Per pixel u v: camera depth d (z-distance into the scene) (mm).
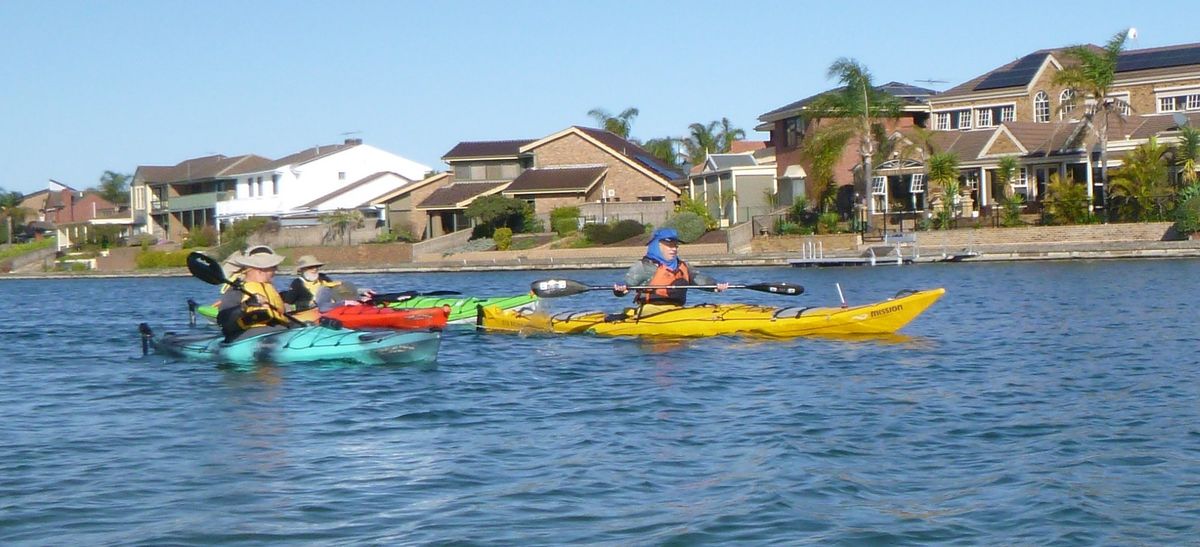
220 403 14484
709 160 69188
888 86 69500
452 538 8719
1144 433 11812
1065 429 12086
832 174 60625
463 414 13500
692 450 11406
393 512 9406
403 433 12469
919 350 18469
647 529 8867
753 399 14180
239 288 18469
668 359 17781
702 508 9383
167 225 94938
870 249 48031
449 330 22969
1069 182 51531
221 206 87062
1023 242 50344
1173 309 24391
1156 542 8461
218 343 18484
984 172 57844
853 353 18156
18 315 32594
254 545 8648
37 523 9281
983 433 11992
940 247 51406
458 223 72250
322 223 75188
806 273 45000
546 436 12211
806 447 11414
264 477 10609
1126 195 49625
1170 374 15477
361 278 56344
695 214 60219
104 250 82062
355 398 14633
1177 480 9992
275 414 13680
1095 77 51781
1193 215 46250
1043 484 9922
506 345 20125
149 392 15555
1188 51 61406
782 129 66000
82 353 20672
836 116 57250
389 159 88875
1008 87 64000
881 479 10219
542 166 71938
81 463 11312
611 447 11609
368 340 17516
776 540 8578
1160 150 49656
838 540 8570
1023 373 15914
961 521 8984
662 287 20719
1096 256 46094
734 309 21031
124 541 8773
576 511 9359
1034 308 25734
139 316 31422
